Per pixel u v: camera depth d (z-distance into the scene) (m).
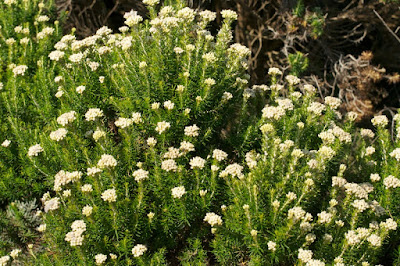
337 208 1.64
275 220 1.50
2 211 1.71
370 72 3.07
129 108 1.64
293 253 1.51
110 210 1.51
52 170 1.64
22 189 1.70
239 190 1.53
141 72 1.62
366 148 1.72
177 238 1.61
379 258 1.62
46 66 1.90
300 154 1.52
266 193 1.55
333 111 1.71
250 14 3.14
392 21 3.14
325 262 1.51
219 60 1.70
